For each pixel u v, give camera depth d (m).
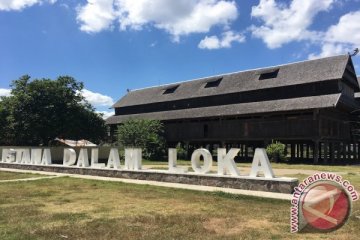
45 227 9.27
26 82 43.19
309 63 41.56
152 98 54.94
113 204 12.61
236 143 46.34
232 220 10.14
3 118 42.62
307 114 38.75
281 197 13.45
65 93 43.94
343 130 42.53
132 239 8.25
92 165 22.77
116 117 57.91
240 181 15.73
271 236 8.46
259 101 42.44
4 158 29.80
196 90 49.88
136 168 20.16
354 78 42.94
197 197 14.05
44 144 44.75
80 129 44.44
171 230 9.00
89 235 8.55
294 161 39.88
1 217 10.45
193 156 17.70
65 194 14.87
